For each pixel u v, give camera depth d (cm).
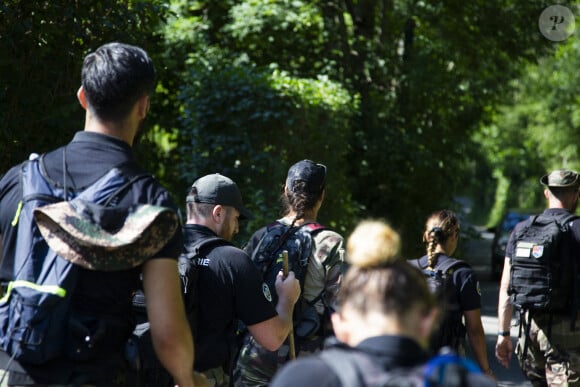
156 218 272
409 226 2036
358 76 2038
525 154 5053
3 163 751
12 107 734
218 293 412
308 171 509
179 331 277
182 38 1753
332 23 2011
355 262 228
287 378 215
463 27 2242
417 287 221
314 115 1429
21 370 273
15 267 276
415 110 2080
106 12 805
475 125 2434
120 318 282
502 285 647
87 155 289
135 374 294
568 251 612
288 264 476
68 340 271
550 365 620
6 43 718
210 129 1387
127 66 291
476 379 214
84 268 272
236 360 491
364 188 2031
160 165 1720
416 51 2142
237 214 449
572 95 3812
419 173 2055
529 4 2178
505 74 2388
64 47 773
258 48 1967
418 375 208
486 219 6353
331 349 222
